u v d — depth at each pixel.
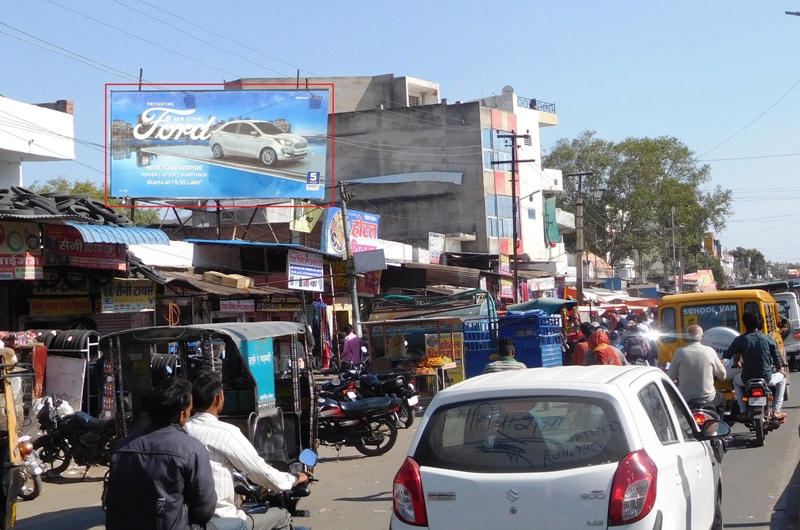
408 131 43.28
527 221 47.50
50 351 11.52
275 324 8.55
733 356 11.31
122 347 8.92
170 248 21.22
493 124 43.34
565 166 66.75
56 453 10.73
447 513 4.28
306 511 8.14
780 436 11.91
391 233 43.16
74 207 14.25
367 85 48.59
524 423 4.38
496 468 4.28
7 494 6.38
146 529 4.09
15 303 14.88
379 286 30.42
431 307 22.22
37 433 10.55
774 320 15.77
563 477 4.11
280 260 23.86
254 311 22.62
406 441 13.41
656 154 66.25
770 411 11.51
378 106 48.34
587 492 4.06
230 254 23.47
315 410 8.91
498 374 5.08
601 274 62.12
